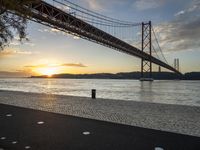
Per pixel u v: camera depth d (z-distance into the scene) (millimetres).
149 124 9609
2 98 20562
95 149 6430
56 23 41531
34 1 10320
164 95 45719
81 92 48375
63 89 60531
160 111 13039
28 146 6703
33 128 8602
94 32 53250
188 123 9812
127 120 10453
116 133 7895
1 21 10188
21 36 10672
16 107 13734
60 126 8883
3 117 10633
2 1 9281
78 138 7383
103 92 51062
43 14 37781
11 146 6727
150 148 6473
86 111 13070
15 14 10188
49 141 7109
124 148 6484
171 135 7676
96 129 8430
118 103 16688
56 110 13453
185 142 6953
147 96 41938
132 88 70438
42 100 18859
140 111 13070
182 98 40969
